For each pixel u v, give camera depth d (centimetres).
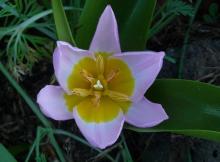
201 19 28
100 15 21
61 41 19
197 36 27
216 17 27
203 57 25
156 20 27
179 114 21
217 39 26
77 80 21
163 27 27
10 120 26
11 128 25
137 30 22
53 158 25
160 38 27
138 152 25
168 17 27
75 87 21
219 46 26
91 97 21
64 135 25
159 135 25
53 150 25
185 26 27
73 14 25
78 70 21
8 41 24
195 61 25
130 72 20
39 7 24
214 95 20
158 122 20
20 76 24
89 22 21
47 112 19
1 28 22
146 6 21
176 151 24
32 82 26
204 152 24
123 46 22
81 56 20
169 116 21
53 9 19
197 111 21
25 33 26
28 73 26
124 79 21
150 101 21
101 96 21
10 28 22
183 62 25
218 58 25
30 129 25
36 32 26
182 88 21
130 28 22
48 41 24
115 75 21
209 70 25
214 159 23
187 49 26
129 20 22
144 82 20
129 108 21
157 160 24
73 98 21
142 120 20
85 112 20
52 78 24
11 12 23
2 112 26
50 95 20
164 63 26
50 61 26
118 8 22
